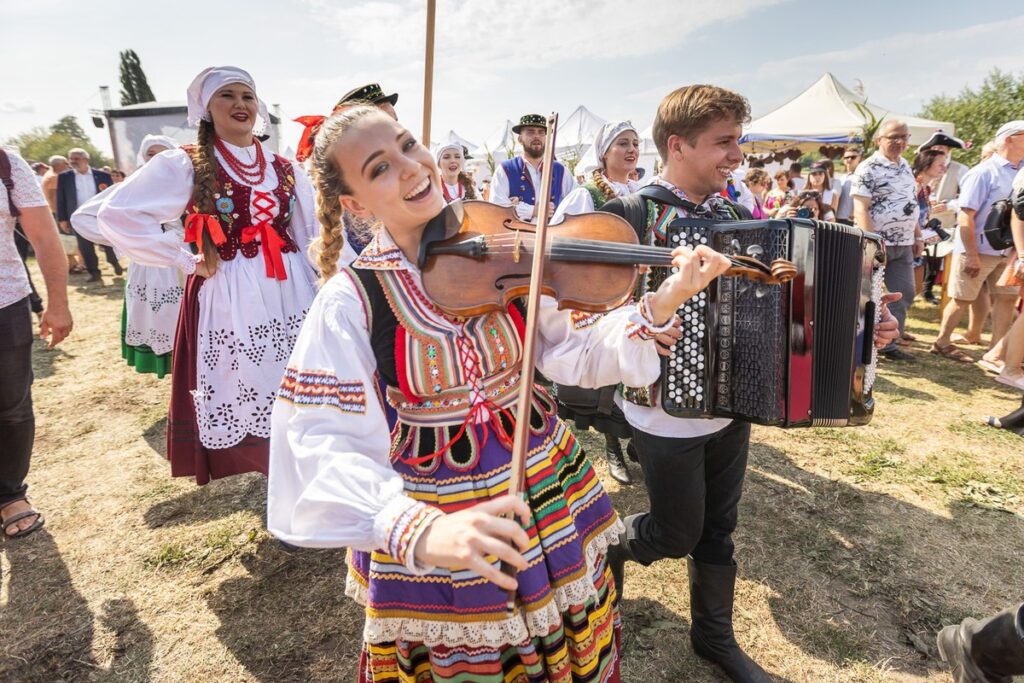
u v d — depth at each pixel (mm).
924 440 3574
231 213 2346
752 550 2604
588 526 1326
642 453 1766
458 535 851
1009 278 4020
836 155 12711
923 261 6660
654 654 2096
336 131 1104
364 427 1069
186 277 2439
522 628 1132
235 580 2477
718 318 1570
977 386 4426
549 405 1350
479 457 1167
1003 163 4508
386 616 1156
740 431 1815
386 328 1156
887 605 2301
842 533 2711
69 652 2135
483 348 1179
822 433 3695
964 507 2896
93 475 3314
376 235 1221
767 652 2096
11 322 2625
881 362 4984
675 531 1780
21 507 2832
